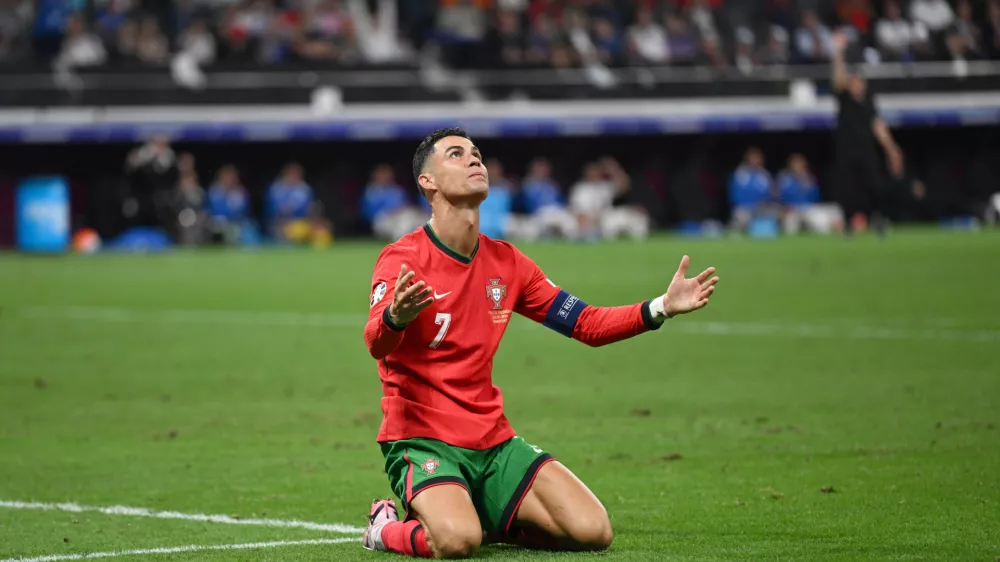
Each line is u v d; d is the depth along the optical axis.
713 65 114.25
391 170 111.44
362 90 109.44
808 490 22.28
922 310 51.31
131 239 102.44
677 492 22.45
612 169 107.75
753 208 107.38
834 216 106.94
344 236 111.25
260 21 115.12
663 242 97.44
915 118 110.38
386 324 17.05
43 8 112.62
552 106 111.31
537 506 17.89
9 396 35.19
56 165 106.75
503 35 113.62
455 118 109.12
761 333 45.94
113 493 23.28
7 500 22.75
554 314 19.11
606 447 26.94
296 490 23.39
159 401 34.22
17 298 63.28
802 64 116.69
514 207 113.56
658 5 118.62
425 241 18.48
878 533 19.03
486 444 18.16
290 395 35.00
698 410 31.23
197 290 66.50
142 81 106.56
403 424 18.16
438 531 17.16
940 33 114.38
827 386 34.22
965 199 113.12
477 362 18.42
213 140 107.00
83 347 45.66
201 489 23.56
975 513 20.23
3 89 104.56
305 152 110.56
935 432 27.48
